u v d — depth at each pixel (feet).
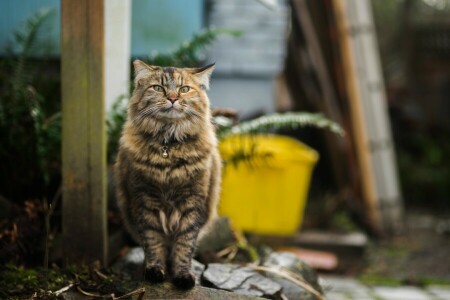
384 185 10.29
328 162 11.40
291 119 6.18
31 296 4.37
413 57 16.26
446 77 16.08
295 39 10.77
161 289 4.40
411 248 9.61
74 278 4.65
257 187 8.07
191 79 4.56
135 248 5.10
